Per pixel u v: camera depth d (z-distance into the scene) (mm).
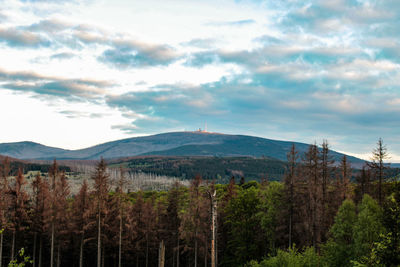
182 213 63125
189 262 67625
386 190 42062
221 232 63594
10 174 61656
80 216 57719
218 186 99062
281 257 34875
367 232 35250
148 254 69375
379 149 43781
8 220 56656
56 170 63156
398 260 24938
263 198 57219
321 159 46969
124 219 60750
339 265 38188
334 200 53938
